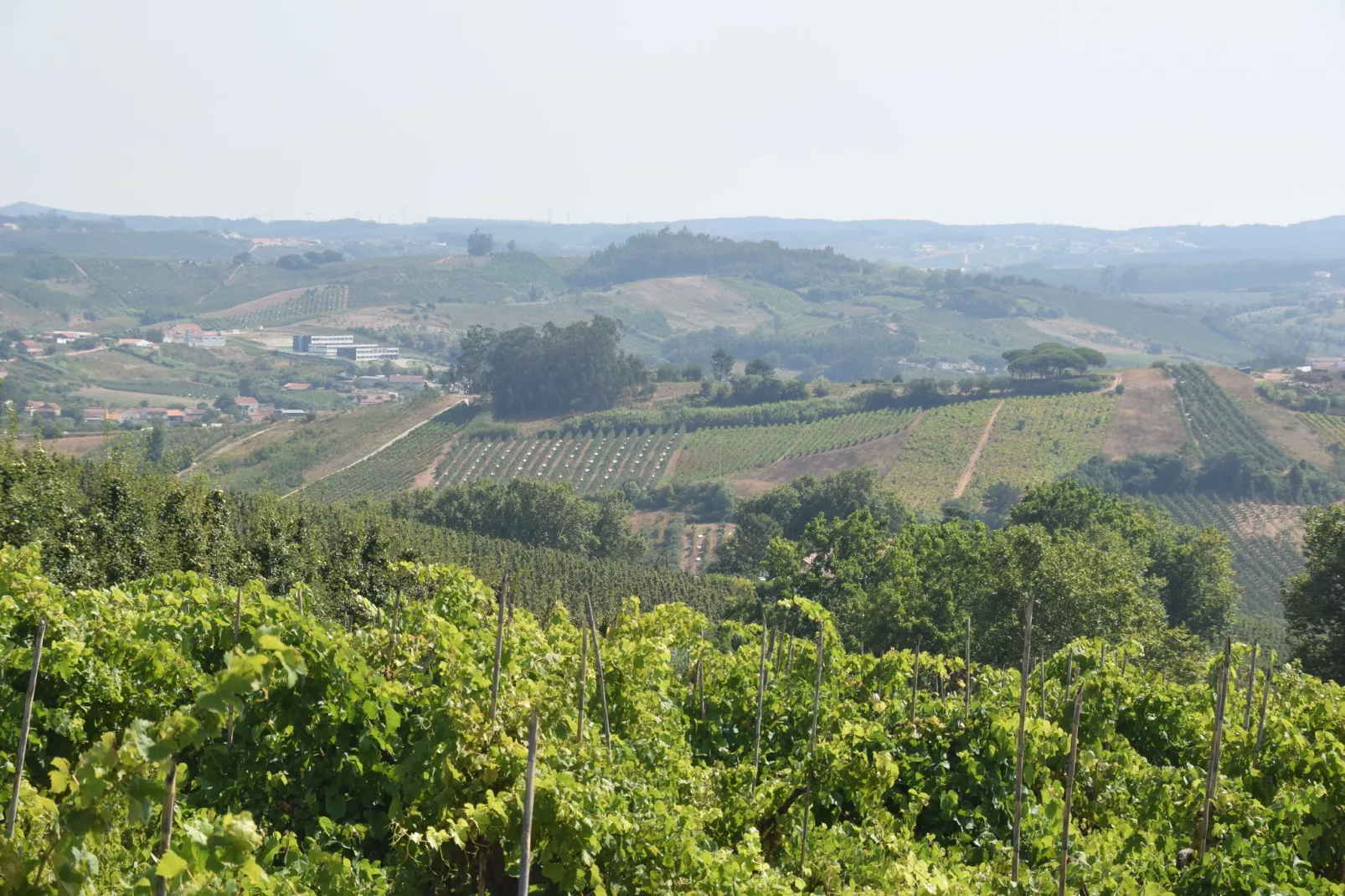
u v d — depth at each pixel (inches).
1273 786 564.1
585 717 486.6
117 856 316.5
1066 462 5935.0
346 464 6663.4
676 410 7145.7
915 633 1641.2
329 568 1320.1
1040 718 581.3
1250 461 5403.5
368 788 411.8
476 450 6791.3
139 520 1130.0
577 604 2495.1
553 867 342.6
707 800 458.9
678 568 4921.3
